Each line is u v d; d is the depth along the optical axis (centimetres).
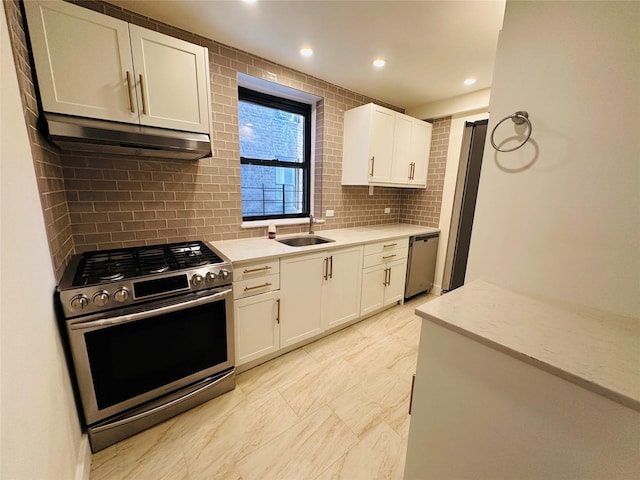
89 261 151
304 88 246
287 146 278
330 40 190
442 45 194
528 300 95
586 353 64
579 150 89
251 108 252
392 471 127
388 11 158
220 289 160
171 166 188
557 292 97
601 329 76
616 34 79
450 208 318
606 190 85
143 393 143
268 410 160
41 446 77
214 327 162
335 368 199
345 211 307
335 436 144
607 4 80
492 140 107
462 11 156
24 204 87
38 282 92
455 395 81
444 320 79
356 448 138
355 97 288
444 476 88
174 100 154
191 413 156
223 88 201
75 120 126
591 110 85
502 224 108
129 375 137
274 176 274
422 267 317
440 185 325
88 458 125
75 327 116
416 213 353
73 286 117
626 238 83
